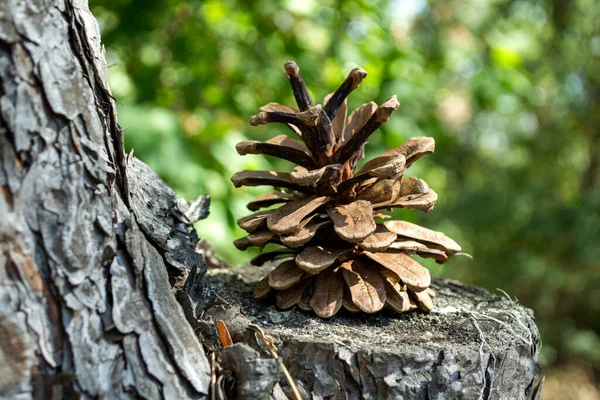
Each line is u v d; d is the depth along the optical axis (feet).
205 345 0.80
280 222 0.84
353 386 0.80
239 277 1.02
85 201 0.75
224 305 0.87
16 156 0.73
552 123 2.48
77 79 0.75
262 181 0.89
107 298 0.75
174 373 0.75
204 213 1.00
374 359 0.79
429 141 0.88
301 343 0.80
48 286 0.73
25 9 0.74
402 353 0.79
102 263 0.75
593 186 2.50
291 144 0.93
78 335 0.73
